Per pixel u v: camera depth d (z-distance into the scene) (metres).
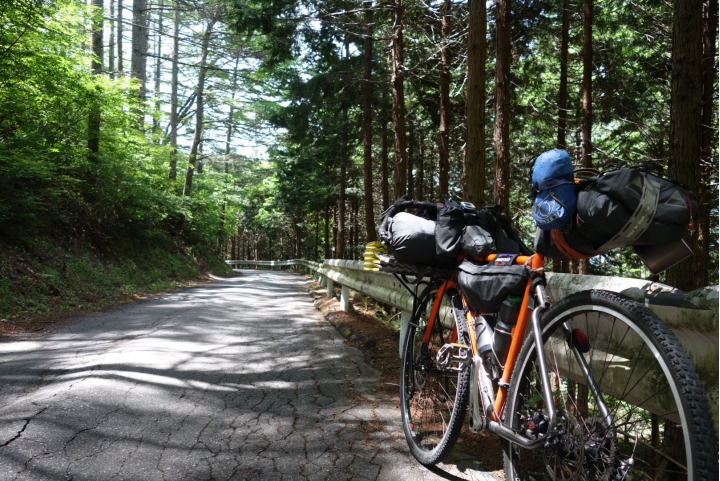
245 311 9.46
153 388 4.16
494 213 3.06
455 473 2.83
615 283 2.32
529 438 2.20
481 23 7.15
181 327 7.21
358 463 2.91
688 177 4.58
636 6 11.39
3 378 4.45
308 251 53.53
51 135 12.66
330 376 4.77
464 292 2.76
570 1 13.19
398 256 3.15
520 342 2.46
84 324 7.56
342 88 15.83
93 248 13.64
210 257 26.83
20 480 2.53
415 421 3.41
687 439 1.56
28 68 10.87
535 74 14.63
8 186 10.29
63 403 3.64
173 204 21.09
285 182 27.66
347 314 8.55
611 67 13.52
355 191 28.03
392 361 5.25
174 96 27.09
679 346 1.67
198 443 3.11
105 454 2.88
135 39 21.70
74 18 13.08
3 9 9.94
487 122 15.31
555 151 2.18
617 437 1.91
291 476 2.72
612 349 2.18
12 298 8.26
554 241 2.21
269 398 4.07
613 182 1.87
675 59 4.66
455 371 3.01
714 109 8.52
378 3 12.77
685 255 1.94
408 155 22.42
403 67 12.23
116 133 15.71
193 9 22.78
